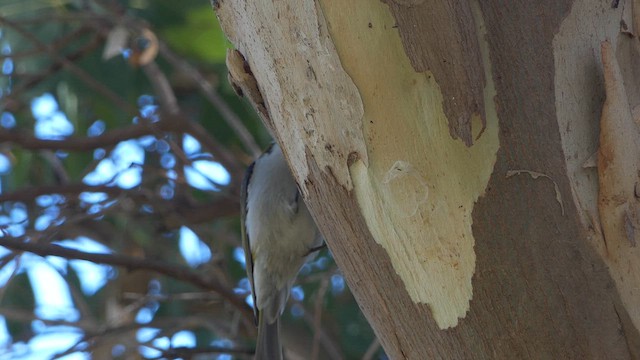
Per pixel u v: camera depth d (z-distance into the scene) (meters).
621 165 4.12
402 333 4.34
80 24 10.93
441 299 4.19
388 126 4.28
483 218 4.12
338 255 4.53
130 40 10.74
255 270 8.57
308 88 4.45
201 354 9.66
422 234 4.21
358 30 4.30
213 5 5.05
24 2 10.60
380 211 4.30
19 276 11.44
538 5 4.29
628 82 4.51
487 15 4.25
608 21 4.44
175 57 11.27
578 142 4.18
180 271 8.77
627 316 4.05
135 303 10.01
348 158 4.37
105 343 9.45
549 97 4.20
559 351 4.04
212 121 11.70
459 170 4.18
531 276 4.07
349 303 11.20
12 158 11.66
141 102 12.02
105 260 8.33
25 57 10.43
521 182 4.13
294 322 11.23
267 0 4.56
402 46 4.24
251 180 8.48
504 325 4.09
